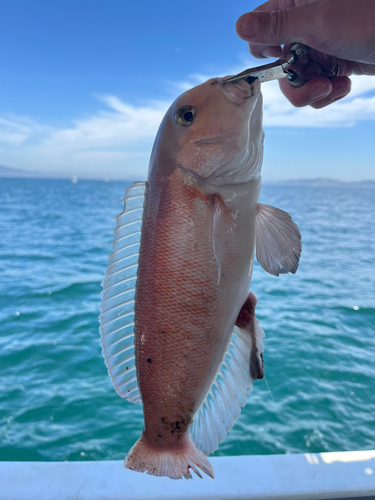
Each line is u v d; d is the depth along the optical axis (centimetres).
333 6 36
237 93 36
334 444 104
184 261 35
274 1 48
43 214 688
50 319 186
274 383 132
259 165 38
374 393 126
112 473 43
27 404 121
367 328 182
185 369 35
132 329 36
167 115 38
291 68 38
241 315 38
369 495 42
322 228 577
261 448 103
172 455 35
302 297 232
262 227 40
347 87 45
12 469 44
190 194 36
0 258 327
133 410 118
